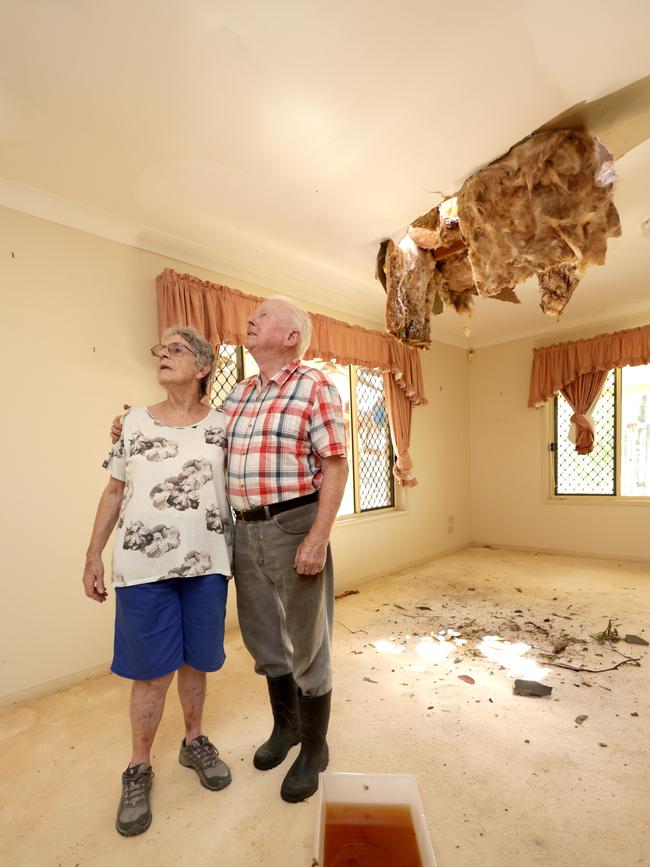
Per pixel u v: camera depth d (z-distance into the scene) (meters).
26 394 2.20
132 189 2.25
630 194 2.42
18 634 2.13
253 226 2.64
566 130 1.86
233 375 3.17
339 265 3.20
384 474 4.50
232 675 2.28
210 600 1.42
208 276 3.02
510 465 5.18
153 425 1.42
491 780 1.48
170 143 1.93
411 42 1.46
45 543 2.23
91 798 1.45
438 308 3.24
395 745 1.67
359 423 4.23
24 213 2.22
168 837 1.29
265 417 1.40
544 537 4.93
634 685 2.08
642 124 1.86
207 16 1.35
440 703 1.97
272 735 1.63
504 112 1.78
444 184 2.24
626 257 3.24
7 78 1.56
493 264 2.15
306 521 1.40
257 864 1.20
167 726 1.83
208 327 2.75
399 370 4.19
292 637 1.42
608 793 1.41
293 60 1.52
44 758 1.67
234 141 1.92
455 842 1.24
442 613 3.11
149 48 1.46
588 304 4.27
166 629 1.37
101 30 1.39
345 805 1.25
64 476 2.30
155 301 2.71
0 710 2.03
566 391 4.67
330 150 1.99
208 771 1.49
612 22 1.39
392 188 2.28
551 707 1.91
